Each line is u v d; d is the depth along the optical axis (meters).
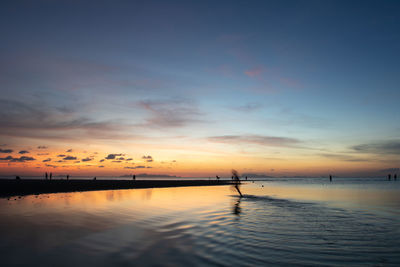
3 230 12.71
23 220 15.23
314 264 8.62
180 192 41.53
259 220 16.31
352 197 34.09
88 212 18.50
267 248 10.27
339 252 9.90
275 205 24.61
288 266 8.41
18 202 24.08
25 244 10.44
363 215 18.64
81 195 32.56
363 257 9.37
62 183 52.28
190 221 15.65
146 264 8.33
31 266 8.09
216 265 8.34
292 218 17.16
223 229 13.53
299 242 11.22
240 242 11.05
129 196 32.00
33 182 51.47
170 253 9.47
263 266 8.34
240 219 16.59
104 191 40.72
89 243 10.66
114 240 11.12
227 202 26.91
